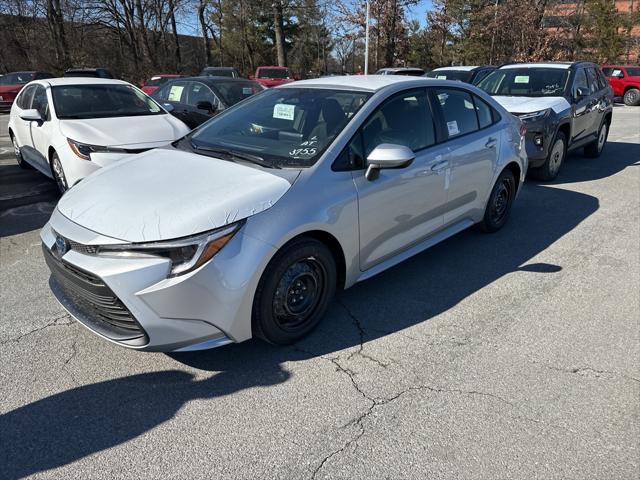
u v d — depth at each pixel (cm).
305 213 290
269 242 273
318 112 355
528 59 2636
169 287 250
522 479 217
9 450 230
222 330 271
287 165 311
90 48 3181
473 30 3173
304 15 3616
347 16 2834
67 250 273
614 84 2238
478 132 454
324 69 4662
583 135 834
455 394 271
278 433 243
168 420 251
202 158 336
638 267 439
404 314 356
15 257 449
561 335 330
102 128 584
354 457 229
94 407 259
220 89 899
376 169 326
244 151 339
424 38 3791
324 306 326
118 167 345
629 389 277
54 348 309
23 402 262
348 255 327
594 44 3356
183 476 218
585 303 374
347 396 269
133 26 3097
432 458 228
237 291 266
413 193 371
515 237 514
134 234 255
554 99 738
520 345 318
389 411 258
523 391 274
